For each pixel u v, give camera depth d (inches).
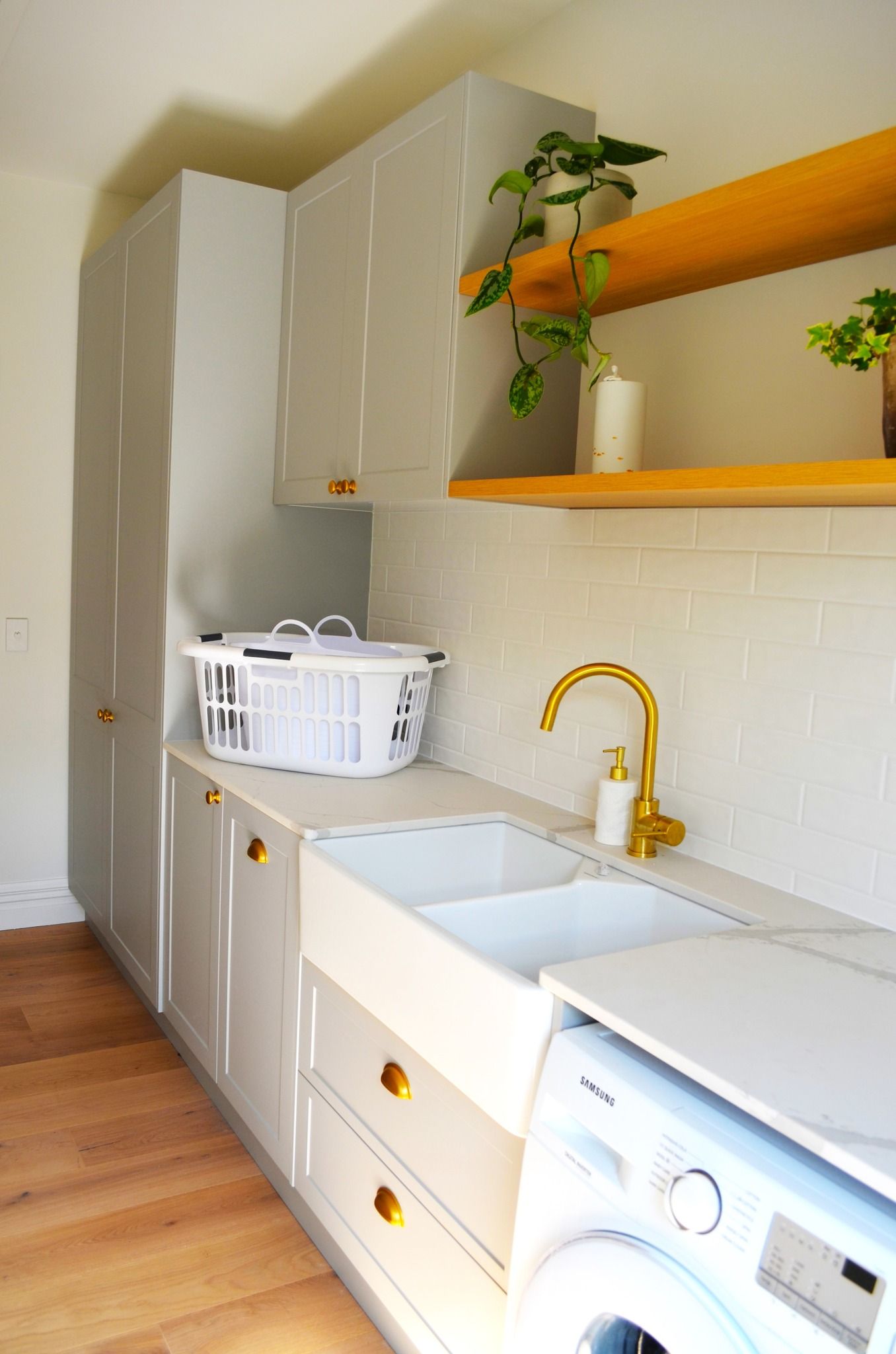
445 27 90.8
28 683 137.9
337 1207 72.0
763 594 66.1
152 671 107.7
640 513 75.9
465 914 62.9
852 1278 32.5
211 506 104.6
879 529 58.7
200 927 97.0
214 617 106.2
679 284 70.7
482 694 94.6
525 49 91.5
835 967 52.4
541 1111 46.9
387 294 85.1
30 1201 83.4
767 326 67.2
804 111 65.4
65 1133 93.2
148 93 105.5
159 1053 108.7
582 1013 50.0
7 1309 71.6
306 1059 75.9
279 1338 70.4
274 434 107.1
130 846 116.3
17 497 134.0
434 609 102.3
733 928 59.7
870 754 59.6
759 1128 39.9
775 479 51.4
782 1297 34.2
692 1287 37.0
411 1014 58.9
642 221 59.4
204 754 99.1
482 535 94.5
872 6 61.0
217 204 101.4
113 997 121.3
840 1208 34.4
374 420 87.2
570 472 83.4
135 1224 81.4
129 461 114.4
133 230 112.9
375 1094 65.9
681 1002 46.5
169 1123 95.8
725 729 68.9
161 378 104.5
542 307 78.8
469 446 77.7
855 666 60.3
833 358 49.5
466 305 76.2
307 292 99.7
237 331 103.9
